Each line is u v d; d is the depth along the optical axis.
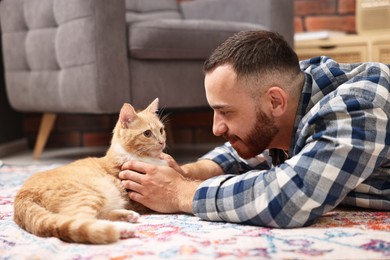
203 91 2.19
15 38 2.47
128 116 1.31
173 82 2.10
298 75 1.10
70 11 2.00
